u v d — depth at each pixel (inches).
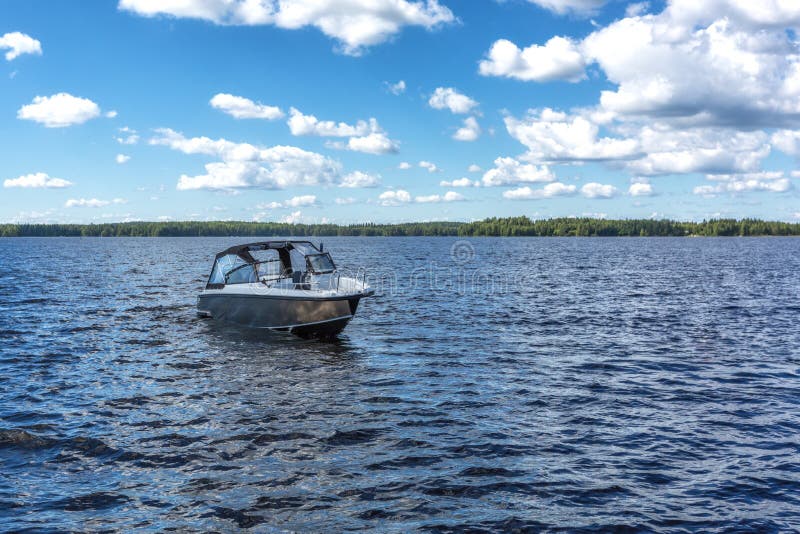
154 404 488.4
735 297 1235.9
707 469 361.7
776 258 3006.9
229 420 448.1
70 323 880.9
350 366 623.5
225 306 844.6
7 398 501.7
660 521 299.3
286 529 291.0
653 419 453.4
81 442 402.6
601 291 1364.4
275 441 405.4
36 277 1716.3
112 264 2425.0
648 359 653.3
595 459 376.8
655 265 2427.4
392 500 321.1
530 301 1170.0
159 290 1353.3
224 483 341.4
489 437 414.3
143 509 310.7
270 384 551.5
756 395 516.1
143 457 378.0
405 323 900.6
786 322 901.8
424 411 471.5
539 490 333.1
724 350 698.2
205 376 580.4
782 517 303.1
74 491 331.0
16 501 318.3
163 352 688.4
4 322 885.8
